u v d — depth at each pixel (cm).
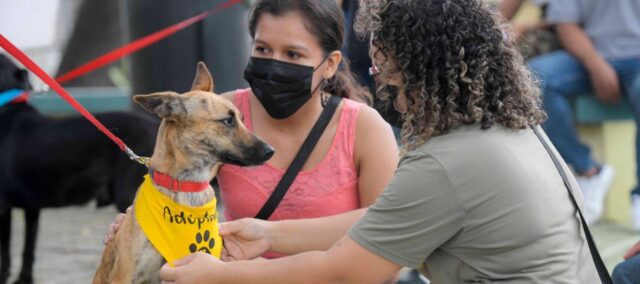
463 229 402
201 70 520
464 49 402
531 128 426
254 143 487
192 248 466
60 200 808
